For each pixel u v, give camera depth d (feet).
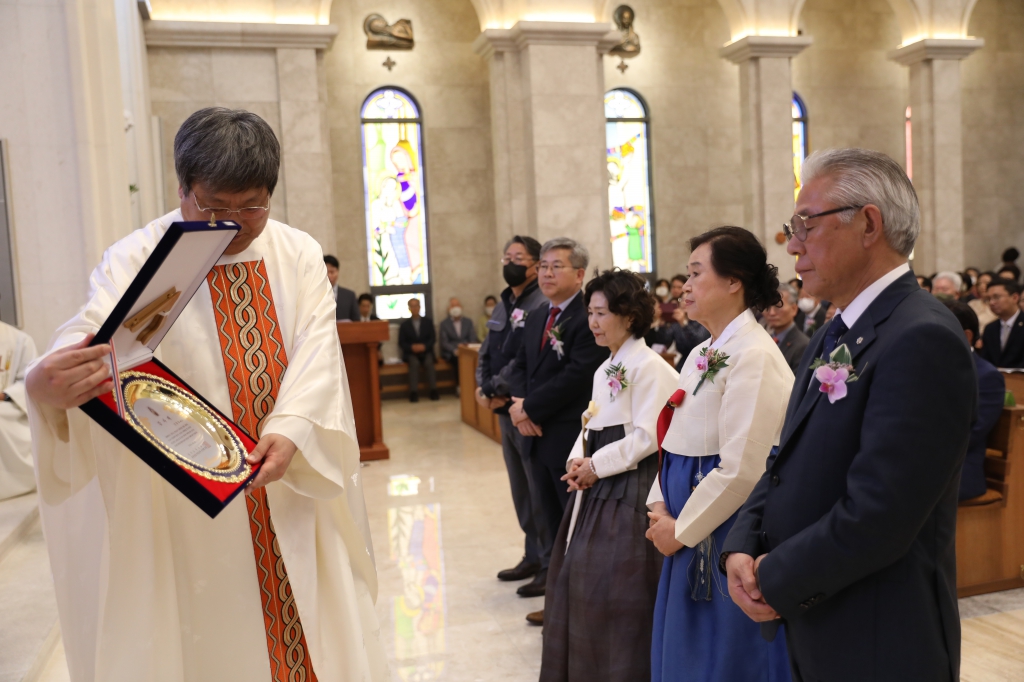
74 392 4.05
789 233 5.13
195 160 4.93
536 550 14.02
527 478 13.67
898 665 4.53
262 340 5.68
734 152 43.32
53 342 4.78
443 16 39.99
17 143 16.58
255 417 5.58
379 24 39.11
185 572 5.33
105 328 4.22
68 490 5.05
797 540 4.65
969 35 45.55
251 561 5.46
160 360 5.41
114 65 18.16
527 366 12.69
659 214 42.65
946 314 4.56
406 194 40.09
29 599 11.58
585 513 9.02
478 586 13.70
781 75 37.29
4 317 16.62
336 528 5.74
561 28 32.81
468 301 40.96
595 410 9.33
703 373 7.20
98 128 17.10
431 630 11.94
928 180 40.45
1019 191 46.68
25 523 14.42
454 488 20.45
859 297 4.96
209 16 30.76
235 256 5.70
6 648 10.02
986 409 12.32
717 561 6.92
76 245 16.89
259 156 5.05
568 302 11.85
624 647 8.41
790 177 37.60
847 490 4.52
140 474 5.11
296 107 31.48
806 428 5.01
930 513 4.47
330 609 5.57
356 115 39.11
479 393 13.98
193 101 30.73
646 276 42.70
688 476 7.27
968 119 45.93
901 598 4.58
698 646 7.00
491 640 11.55
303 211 31.83
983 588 12.46
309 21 31.78
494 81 33.91
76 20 16.60
